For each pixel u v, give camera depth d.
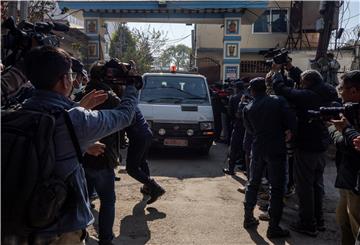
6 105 2.22
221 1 14.37
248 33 22.56
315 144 4.52
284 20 22.33
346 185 3.24
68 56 2.20
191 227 4.87
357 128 3.20
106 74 2.58
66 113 2.07
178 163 8.44
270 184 4.61
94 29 15.23
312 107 4.48
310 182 4.62
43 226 1.93
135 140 5.21
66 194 2.02
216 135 11.26
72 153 2.07
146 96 9.11
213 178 7.23
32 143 1.89
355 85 3.27
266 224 5.04
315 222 4.73
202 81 9.53
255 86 4.72
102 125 2.16
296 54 16.39
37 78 2.10
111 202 3.89
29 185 1.85
